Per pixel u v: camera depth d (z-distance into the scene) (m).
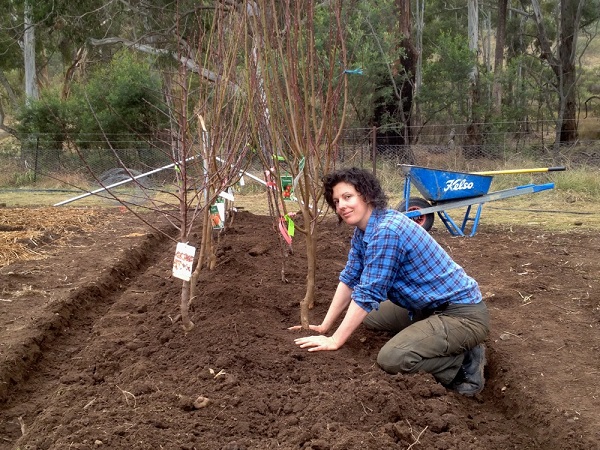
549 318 4.27
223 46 4.00
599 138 19.48
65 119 15.62
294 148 3.71
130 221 8.06
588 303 4.58
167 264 5.95
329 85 3.65
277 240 6.46
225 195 4.80
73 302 4.68
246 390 3.00
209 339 3.59
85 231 7.36
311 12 3.54
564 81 17.94
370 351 3.70
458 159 13.34
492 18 33.38
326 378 3.19
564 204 9.74
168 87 4.62
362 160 11.47
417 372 3.22
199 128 4.41
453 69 15.87
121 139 14.81
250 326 3.78
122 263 5.87
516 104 17.17
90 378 3.42
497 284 5.08
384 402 2.86
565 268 5.63
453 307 3.35
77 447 2.48
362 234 3.41
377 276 3.24
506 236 7.29
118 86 14.73
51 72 32.91
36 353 3.82
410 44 15.46
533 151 14.06
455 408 3.03
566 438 2.72
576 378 3.30
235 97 4.21
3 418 3.14
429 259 3.30
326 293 4.61
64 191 12.09
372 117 14.69
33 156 14.37
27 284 5.10
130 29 17.81
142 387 3.07
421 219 7.42
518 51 26.69
